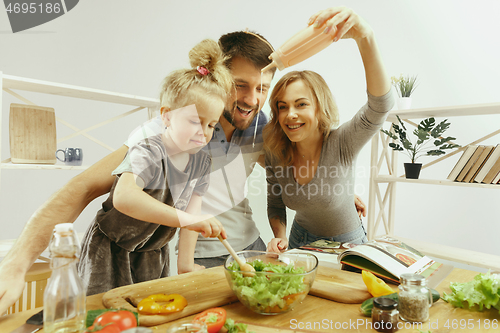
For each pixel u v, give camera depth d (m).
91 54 1.52
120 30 1.56
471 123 2.56
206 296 0.71
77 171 1.54
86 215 1.53
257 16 1.83
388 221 2.22
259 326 0.57
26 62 1.39
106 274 1.02
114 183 0.96
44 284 1.23
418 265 0.85
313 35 0.84
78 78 1.50
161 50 1.66
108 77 1.56
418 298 0.60
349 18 0.89
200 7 1.71
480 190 2.66
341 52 2.07
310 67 1.94
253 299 0.60
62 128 1.50
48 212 0.82
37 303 1.21
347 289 0.74
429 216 2.52
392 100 1.18
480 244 2.68
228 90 1.05
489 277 0.65
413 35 2.40
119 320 0.51
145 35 1.62
